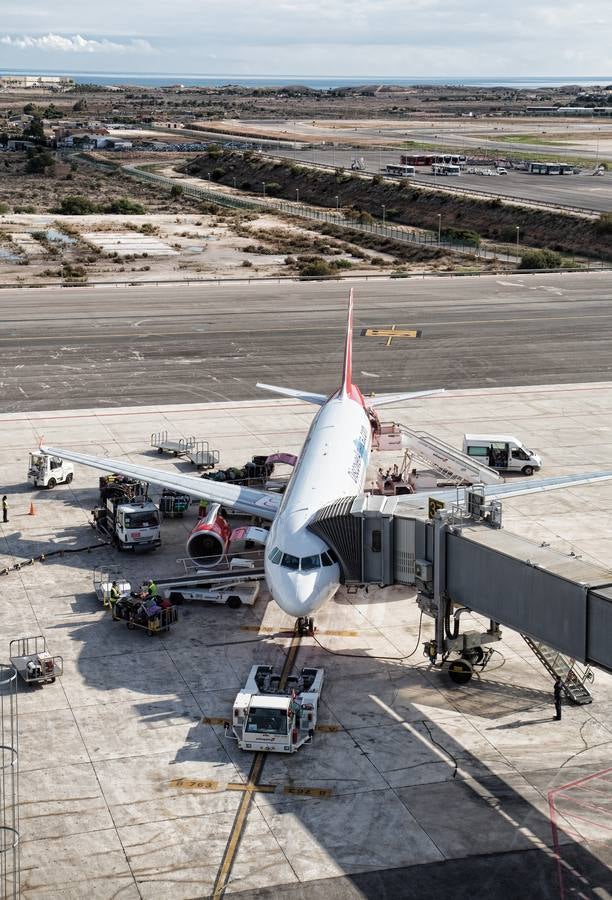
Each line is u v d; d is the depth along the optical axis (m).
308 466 47.31
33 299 121.94
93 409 77.50
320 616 45.19
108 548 52.34
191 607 46.25
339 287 132.75
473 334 104.81
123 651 41.56
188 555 50.31
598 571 33.28
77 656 41.03
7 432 71.62
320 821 30.70
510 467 63.91
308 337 102.44
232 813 31.09
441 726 36.09
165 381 85.69
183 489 51.84
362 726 36.09
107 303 119.75
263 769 33.44
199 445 68.75
